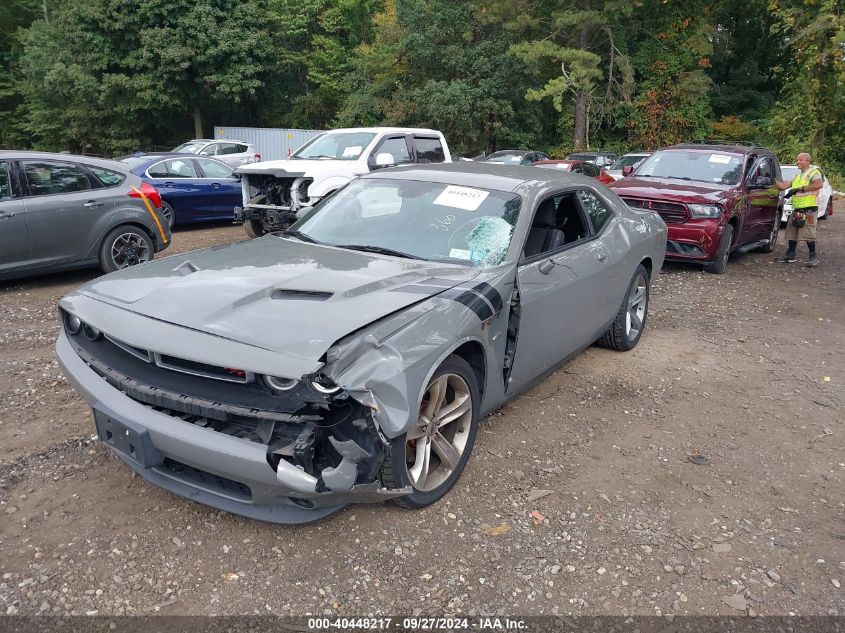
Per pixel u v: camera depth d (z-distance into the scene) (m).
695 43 32.06
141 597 2.70
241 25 32.03
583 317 4.75
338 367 2.68
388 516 3.30
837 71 15.44
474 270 3.76
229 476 2.77
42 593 2.69
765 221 11.10
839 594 2.91
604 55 32.66
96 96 30.98
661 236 6.21
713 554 3.16
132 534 3.08
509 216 4.15
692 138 33.47
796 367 5.85
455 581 2.88
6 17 38.28
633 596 2.85
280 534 3.12
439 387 3.21
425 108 30.84
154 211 8.73
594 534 3.26
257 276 3.36
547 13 31.81
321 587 2.80
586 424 4.50
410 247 4.04
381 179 4.75
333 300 3.08
